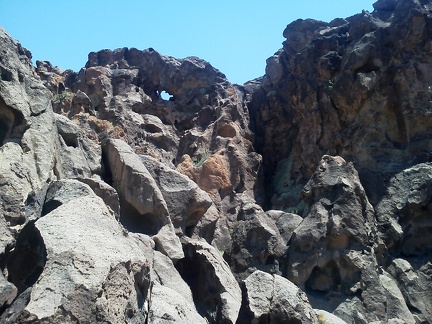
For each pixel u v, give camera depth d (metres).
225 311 19.05
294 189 29.97
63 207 14.10
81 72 33.69
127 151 22.83
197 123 33.34
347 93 28.23
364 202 22.78
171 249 20.75
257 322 15.67
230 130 31.92
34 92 20.19
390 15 30.66
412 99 27.09
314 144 29.86
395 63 27.83
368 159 26.88
